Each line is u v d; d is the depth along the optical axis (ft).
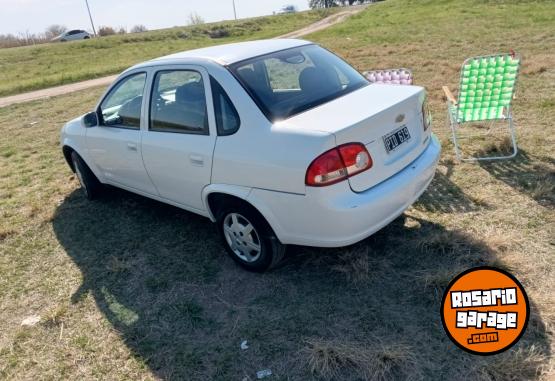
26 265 13.98
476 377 8.04
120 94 14.51
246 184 10.46
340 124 9.39
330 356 8.75
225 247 12.22
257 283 11.46
